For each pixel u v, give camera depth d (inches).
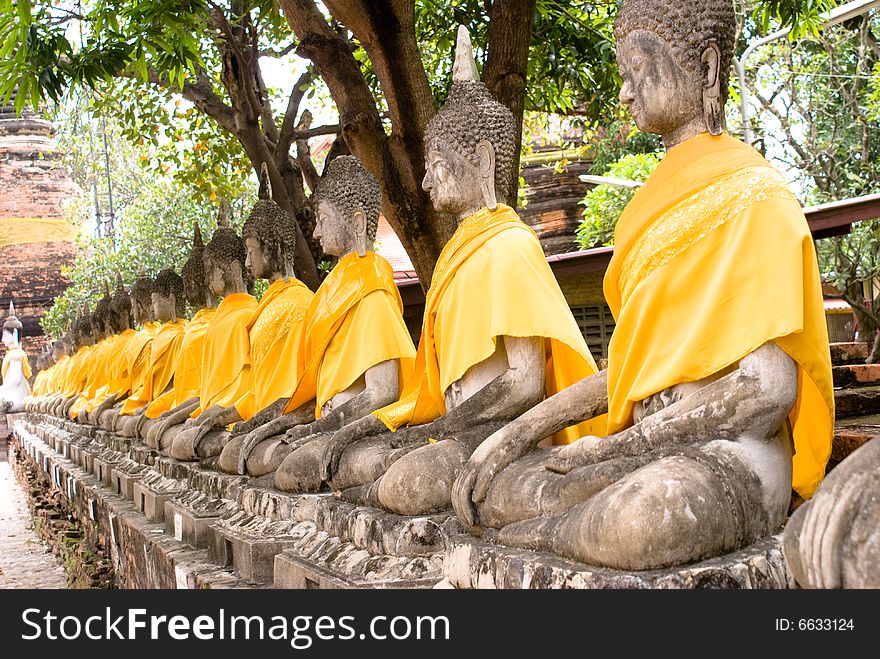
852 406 267.0
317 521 229.8
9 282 1486.2
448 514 192.9
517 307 191.6
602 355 549.0
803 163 738.8
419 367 231.9
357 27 314.8
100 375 665.6
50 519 601.9
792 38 375.6
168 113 584.7
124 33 358.6
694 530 125.3
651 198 155.5
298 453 259.0
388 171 333.7
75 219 1239.5
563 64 439.8
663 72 155.3
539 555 143.9
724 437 137.9
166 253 867.4
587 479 144.4
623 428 156.1
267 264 347.6
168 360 485.1
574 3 472.4
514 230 203.2
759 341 135.3
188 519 306.3
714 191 146.7
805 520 108.9
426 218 335.3
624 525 125.2
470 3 439.2
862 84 755.4
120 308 661.3
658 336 148.1
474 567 154.6
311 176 547.5
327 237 278.4
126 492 438.0
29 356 1487.5
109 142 1128.2
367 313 266.1
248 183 808.9
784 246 137.9
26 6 270.4
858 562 103.7
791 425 150.8
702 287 145.2
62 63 323.9
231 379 368.2
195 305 450.6
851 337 961.5
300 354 304.0
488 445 167.6
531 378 194.2
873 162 778.2
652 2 156.5
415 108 324.5
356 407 260.8
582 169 1077.1
